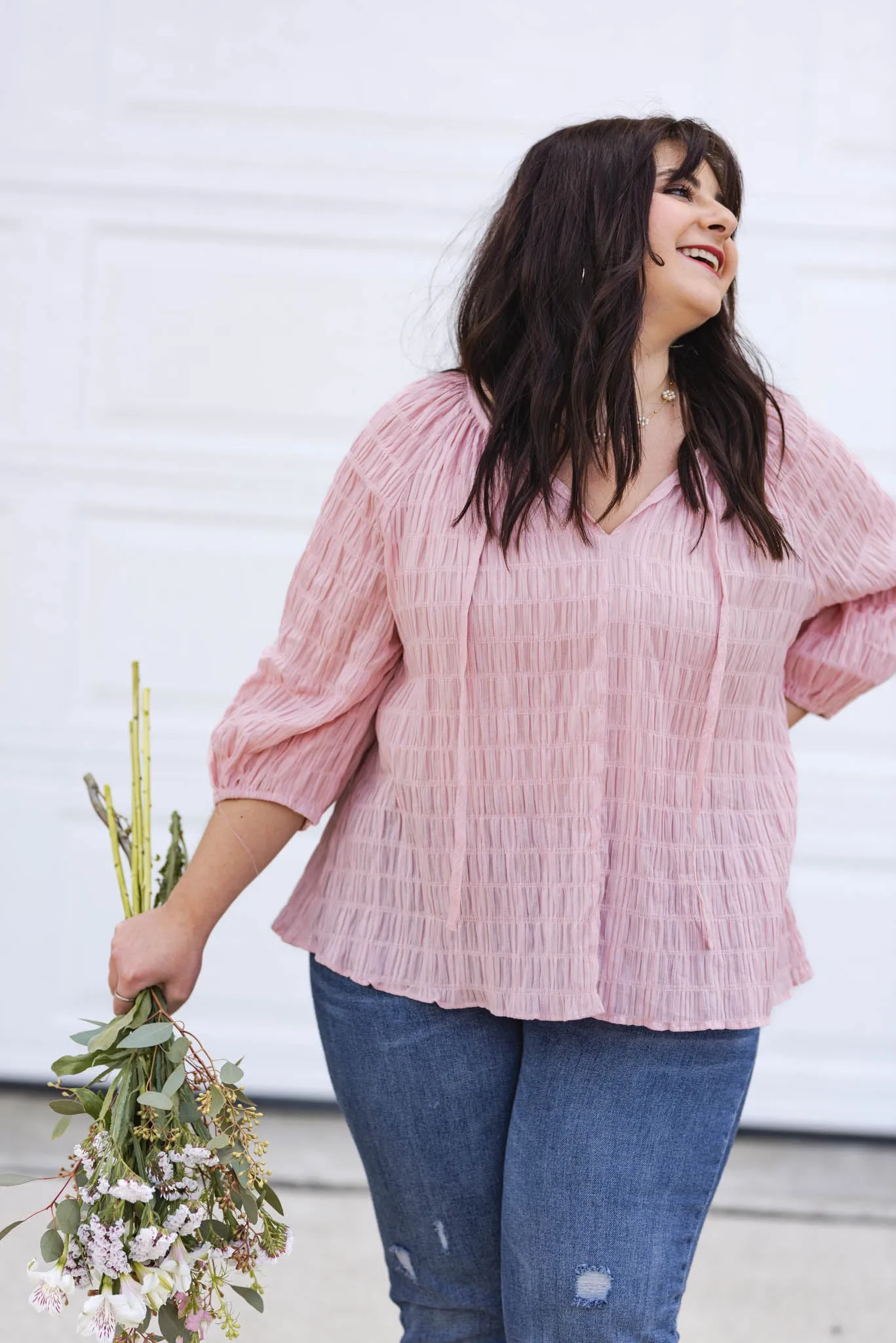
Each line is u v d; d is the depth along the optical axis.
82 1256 1.45
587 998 1.45
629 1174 1.45
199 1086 1.56
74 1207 1.46
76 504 3.30
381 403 3.30
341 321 3.29
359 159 3.29
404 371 3.29
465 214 3.28
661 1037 1.50
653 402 1.57
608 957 1.48
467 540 1.50
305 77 3.29
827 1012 3.27
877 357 3.29
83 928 3.30
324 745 1.63
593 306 1.49
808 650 1.77
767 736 1.56
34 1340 2.31
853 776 3.27
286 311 3.30
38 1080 3.28
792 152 3.28
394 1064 1.55
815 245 3.29
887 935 3.28
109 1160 1.46
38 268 3.30
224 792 1.66
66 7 3.29
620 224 1.51
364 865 1.60
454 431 1.56
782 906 1.55
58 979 3.30
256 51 3.29
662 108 3.26
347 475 1.61
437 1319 1.62
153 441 3.30
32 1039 3.29
